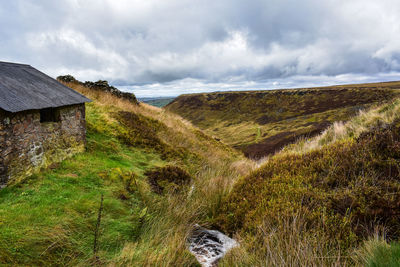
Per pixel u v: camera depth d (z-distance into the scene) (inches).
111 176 231.3
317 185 183.8
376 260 97.6
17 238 122.4
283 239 135.3
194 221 193.3
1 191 166.2
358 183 166.6
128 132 407.8
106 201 184.5
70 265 119.5
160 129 512.7
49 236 130.5
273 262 117.0
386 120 263.0
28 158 196.2
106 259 129.5
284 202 171.2
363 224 137.4
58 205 163.2
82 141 294.4
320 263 110.6
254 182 227.3
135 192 217.8
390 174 167.8
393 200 141.9
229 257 140.9
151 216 185.3
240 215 189.2
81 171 232.8
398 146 184.9
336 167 194.7
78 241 136.1
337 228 137.7
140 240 156.3
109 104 536.4
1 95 167.8
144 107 729.0
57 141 241.4
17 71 232.8
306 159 231.0
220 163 431.8
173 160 370.6
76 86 610.9
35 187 183.6
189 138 556.7
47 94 227.5
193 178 301.9
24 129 190.9
